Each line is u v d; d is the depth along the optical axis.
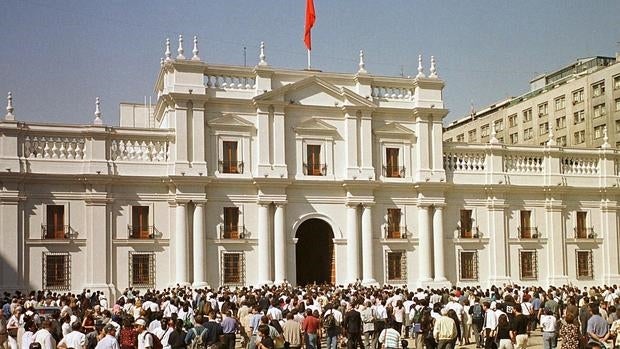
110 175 46.97
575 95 92.25
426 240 53.69
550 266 57.19
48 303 36.19
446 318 26.05
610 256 58.97
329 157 52.12
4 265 44.69
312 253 56.03
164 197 48.56
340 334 31.95
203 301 32.75
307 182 51.12
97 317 27.69
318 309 31.88
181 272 47.97
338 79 52.88
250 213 50.25
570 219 58.25
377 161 53.34
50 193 46.12
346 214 52.41
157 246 48.06
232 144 50.12
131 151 48.28
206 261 48.78
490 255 55.69
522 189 56.47
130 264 47.41
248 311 31.02
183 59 48.91
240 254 49.69
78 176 46.38
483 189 55.66
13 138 45.44
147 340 22.16
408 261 53.66
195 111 49.00
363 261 52.12
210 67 49.66
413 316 32.91
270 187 50.16
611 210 59.38
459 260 54.81
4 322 25.08
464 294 40.47
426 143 54.19
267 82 50.81
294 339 25.91
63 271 46.12
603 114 86.81
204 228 48.78
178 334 22.80
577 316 27.25
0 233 44.81
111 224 47.28
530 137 101.19
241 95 50.38
